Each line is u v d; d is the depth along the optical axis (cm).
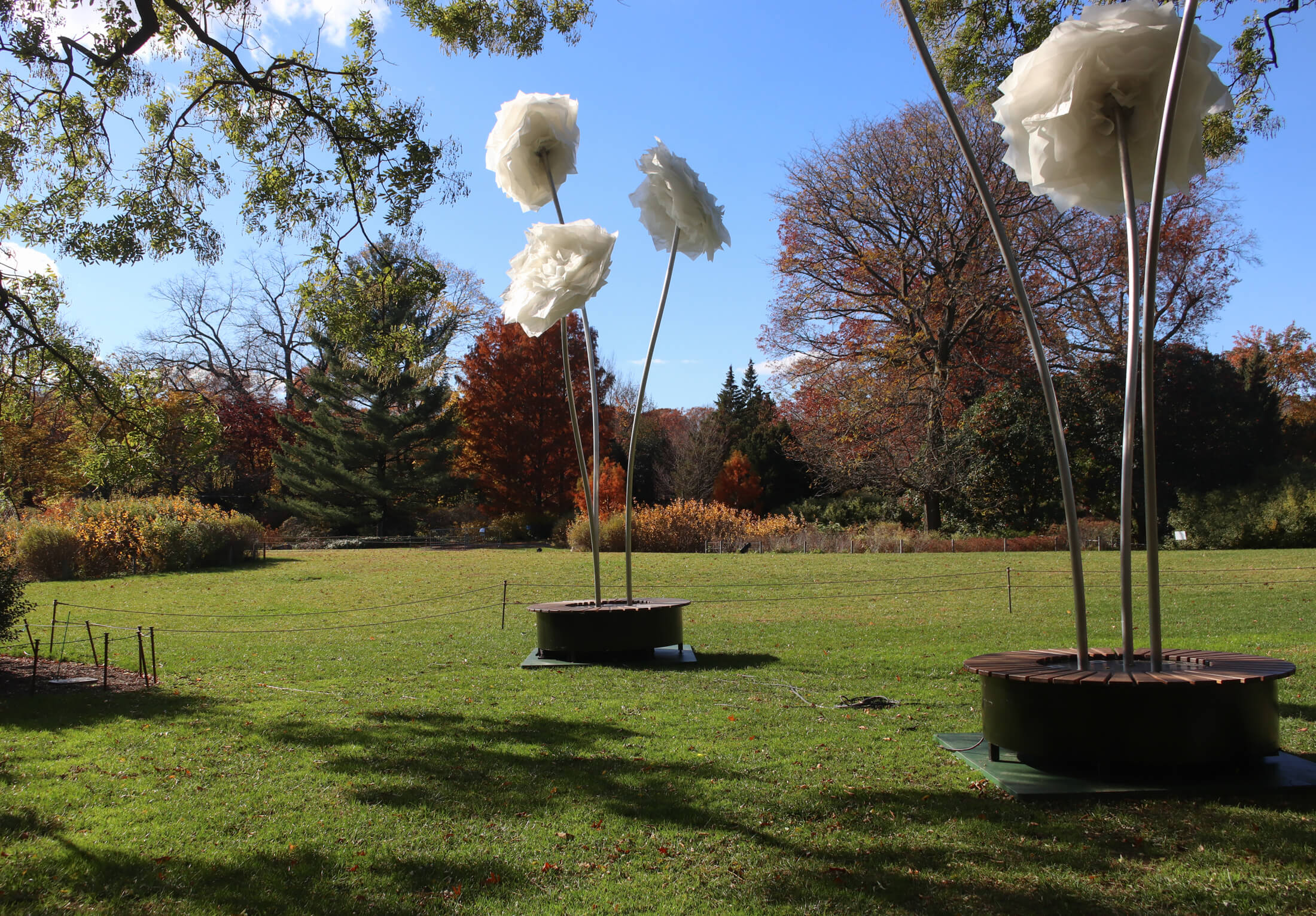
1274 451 3238
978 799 440
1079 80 437
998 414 2759
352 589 1800
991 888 340
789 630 1132
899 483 2864
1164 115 415
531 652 998
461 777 507
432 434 3891
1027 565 1922
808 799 452
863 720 628
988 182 2752
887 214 2900
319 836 421
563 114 846
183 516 2491
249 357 4356
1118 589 1476
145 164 980
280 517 4056
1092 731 437
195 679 863
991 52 977
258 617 1400
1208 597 1337
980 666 488
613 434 4653
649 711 675
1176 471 2941
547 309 764
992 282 2802
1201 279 2980
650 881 361
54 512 2317
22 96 898
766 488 4603
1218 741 427
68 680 858
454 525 4038
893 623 1171
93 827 442
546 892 354
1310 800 415
